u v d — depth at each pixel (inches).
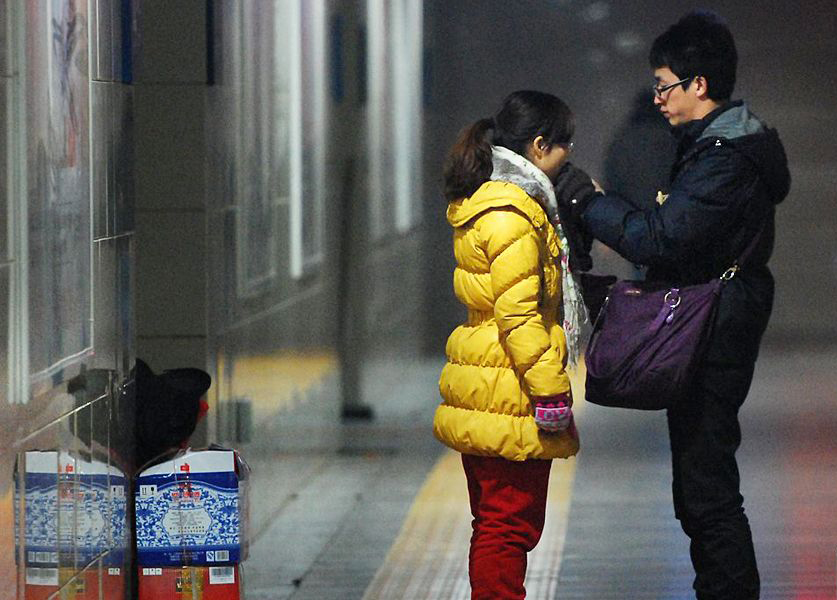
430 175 1517.0
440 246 1545.3
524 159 589.9
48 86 514.0
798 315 1418.6
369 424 1406.3
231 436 843.4
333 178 1284.4
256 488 919.7
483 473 601.0
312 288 1175.6
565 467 1138.0
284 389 1034.7
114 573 586.2
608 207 599.2
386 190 1537.9
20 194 479.5
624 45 1373.0
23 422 480.4
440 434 607.5
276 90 1004.6
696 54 599.8
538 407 575.2
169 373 650.2
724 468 602.5
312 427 1170.0
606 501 1005.8
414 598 759.1
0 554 458.3
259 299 936.9
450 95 1476.4
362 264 1429.6
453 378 598.2
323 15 1216.2
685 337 584.1
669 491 1039.6
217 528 598.9
